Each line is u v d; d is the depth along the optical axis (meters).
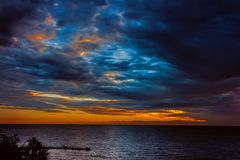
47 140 144.88
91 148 107.50
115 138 179.12
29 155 16.30
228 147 119.94
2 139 16.08
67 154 83.69
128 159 78.75
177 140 163.50
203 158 83.38
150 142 146.62
